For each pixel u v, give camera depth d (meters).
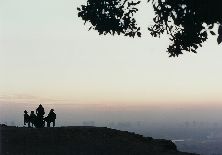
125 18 16.38
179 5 16.00
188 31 16.06
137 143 27.38
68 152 23.55
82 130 28.77
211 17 15.17
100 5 16.23
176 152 26.67
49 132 27.84
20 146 24.28
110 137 27.92
